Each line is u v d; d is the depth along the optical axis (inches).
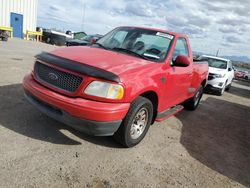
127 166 142.9
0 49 517.3
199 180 144.3
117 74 140.6
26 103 204.5
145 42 192.5
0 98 207.5
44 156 137.1
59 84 144.6
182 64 184.2
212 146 198.2
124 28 214.5
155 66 169.9
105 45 196.2
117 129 146.9
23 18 1059.3
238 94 562.6
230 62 526.0
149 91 163.9
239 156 190.1
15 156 132.0
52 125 173.9
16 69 328.8
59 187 115.5
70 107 135.0
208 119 275.7
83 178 125.1
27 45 738.2
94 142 162.6
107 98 136.6
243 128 268.4
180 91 219.1
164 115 200.5
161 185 132.0
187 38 224.4
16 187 110.4
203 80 288.0
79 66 140.9
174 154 169.9
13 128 160.6
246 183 152.6
